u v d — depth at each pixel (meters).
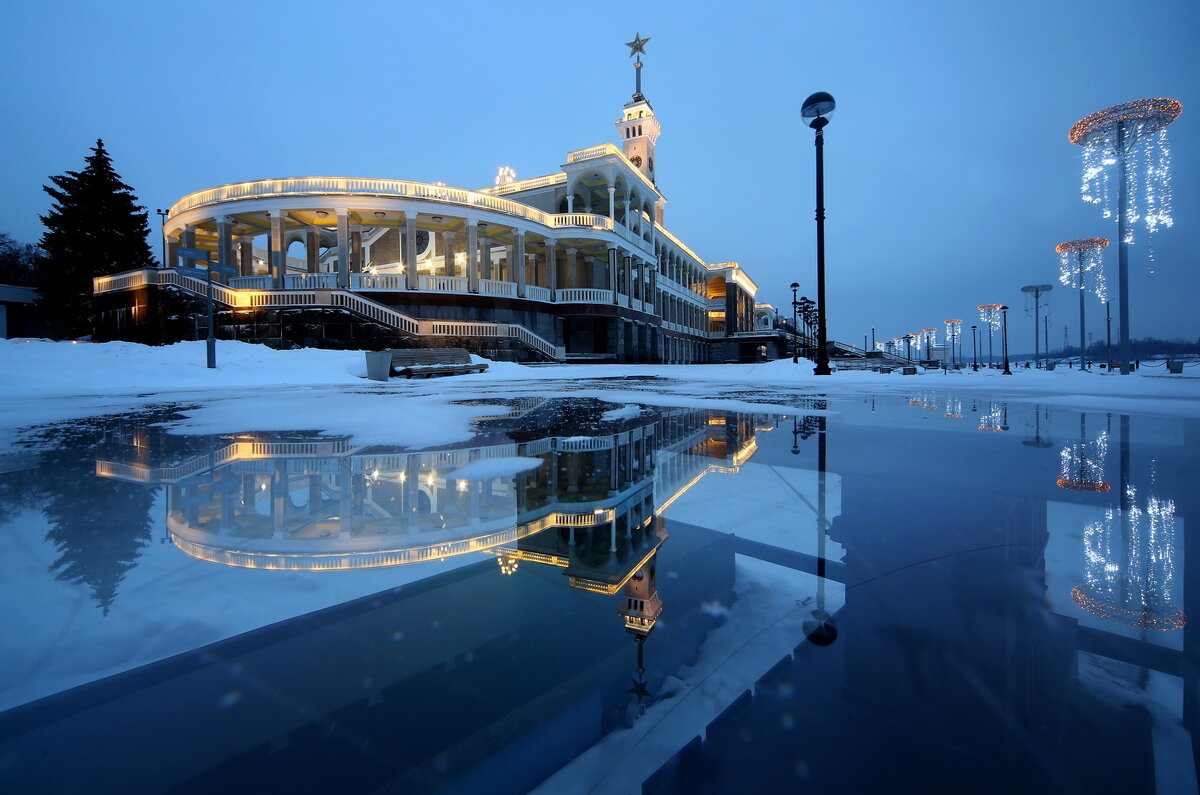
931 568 1.50
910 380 16.84
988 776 0.69
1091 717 0.80
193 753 0.77
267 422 5.84
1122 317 16.97
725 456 3.55
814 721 0.84
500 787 0.71
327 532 1.95
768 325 105.12
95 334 29.03
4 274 54.41
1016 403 8.02
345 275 30.56
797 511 2.21
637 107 58.56
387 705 0.91
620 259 48.28
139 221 44.91
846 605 1.27
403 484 2.77
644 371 27.19
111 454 3.78
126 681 0.97
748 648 1.09
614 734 0.84
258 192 31.22
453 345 29.19
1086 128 16.98
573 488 2.67
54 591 1.40
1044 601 1.25
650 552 1.71
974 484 2.60
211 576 1.52
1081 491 2.45
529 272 48.91
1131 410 6.79
